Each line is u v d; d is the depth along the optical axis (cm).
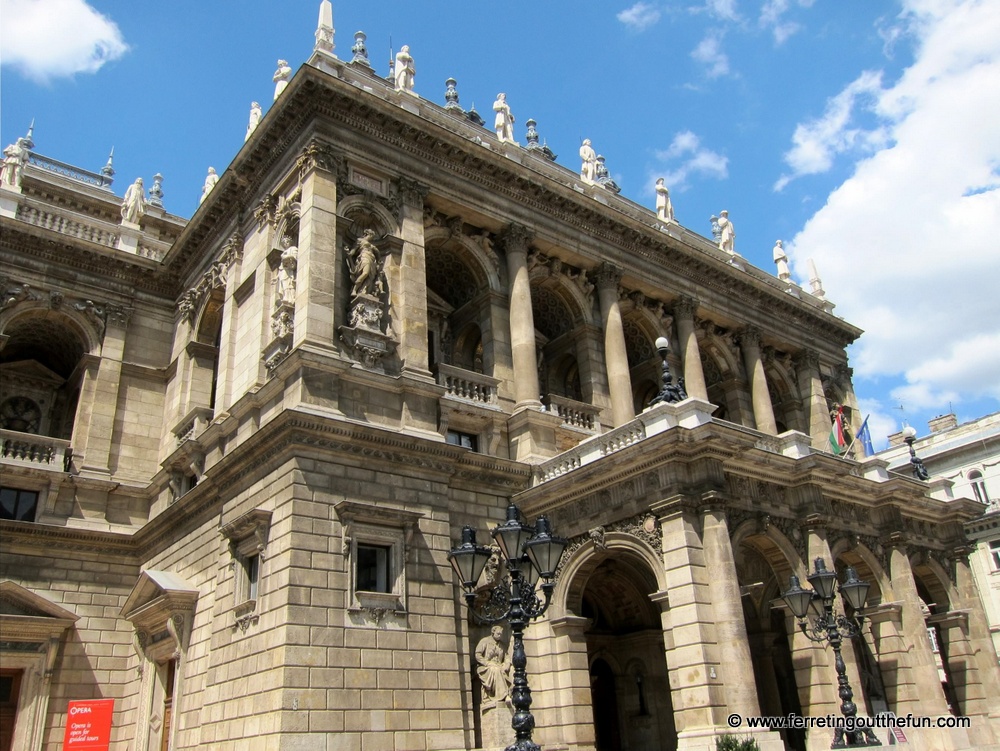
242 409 2881
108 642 3291
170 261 3947
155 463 3706
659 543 2539
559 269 3772
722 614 2389
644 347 4284
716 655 2358
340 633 2381
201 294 3759
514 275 3512
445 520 2767
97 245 3791
